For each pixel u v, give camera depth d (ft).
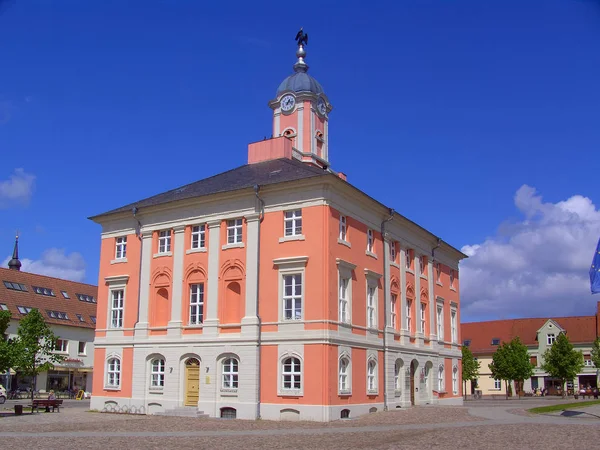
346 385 124.77
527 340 342.64
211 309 133.28
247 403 124.06
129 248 150.30
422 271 173.37
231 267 132.77
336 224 127.75
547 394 310.04
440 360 176.45
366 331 134.31
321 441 82.33
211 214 137.69
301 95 176.55
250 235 131.44
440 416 119.24
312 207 125.90
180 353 135.13
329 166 182.60
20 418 124.67
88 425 108.47
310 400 118.32
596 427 90.53
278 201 130.00
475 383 342.44
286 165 149.28
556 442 75.51
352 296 130.52
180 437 88.28
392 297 150.71
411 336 157.17
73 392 233.55
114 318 150.10
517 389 327.06
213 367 130.00
